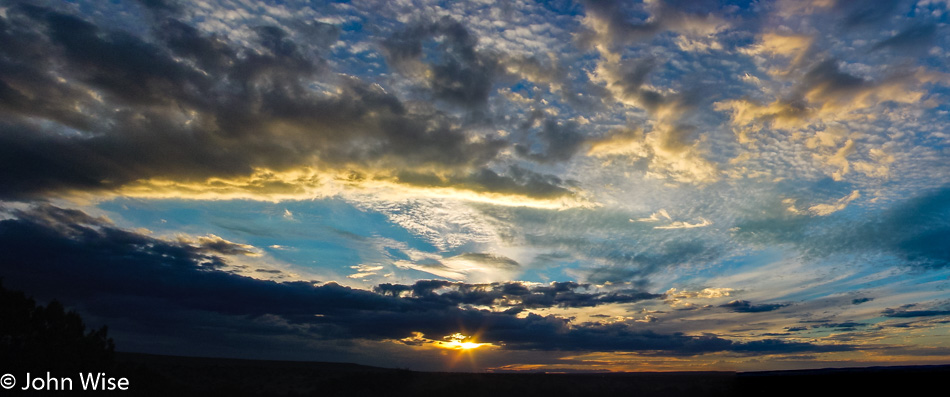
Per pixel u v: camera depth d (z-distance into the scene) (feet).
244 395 130.41
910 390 171.42
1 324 85.35
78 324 98.68
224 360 285.23
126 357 242.17
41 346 89.30
